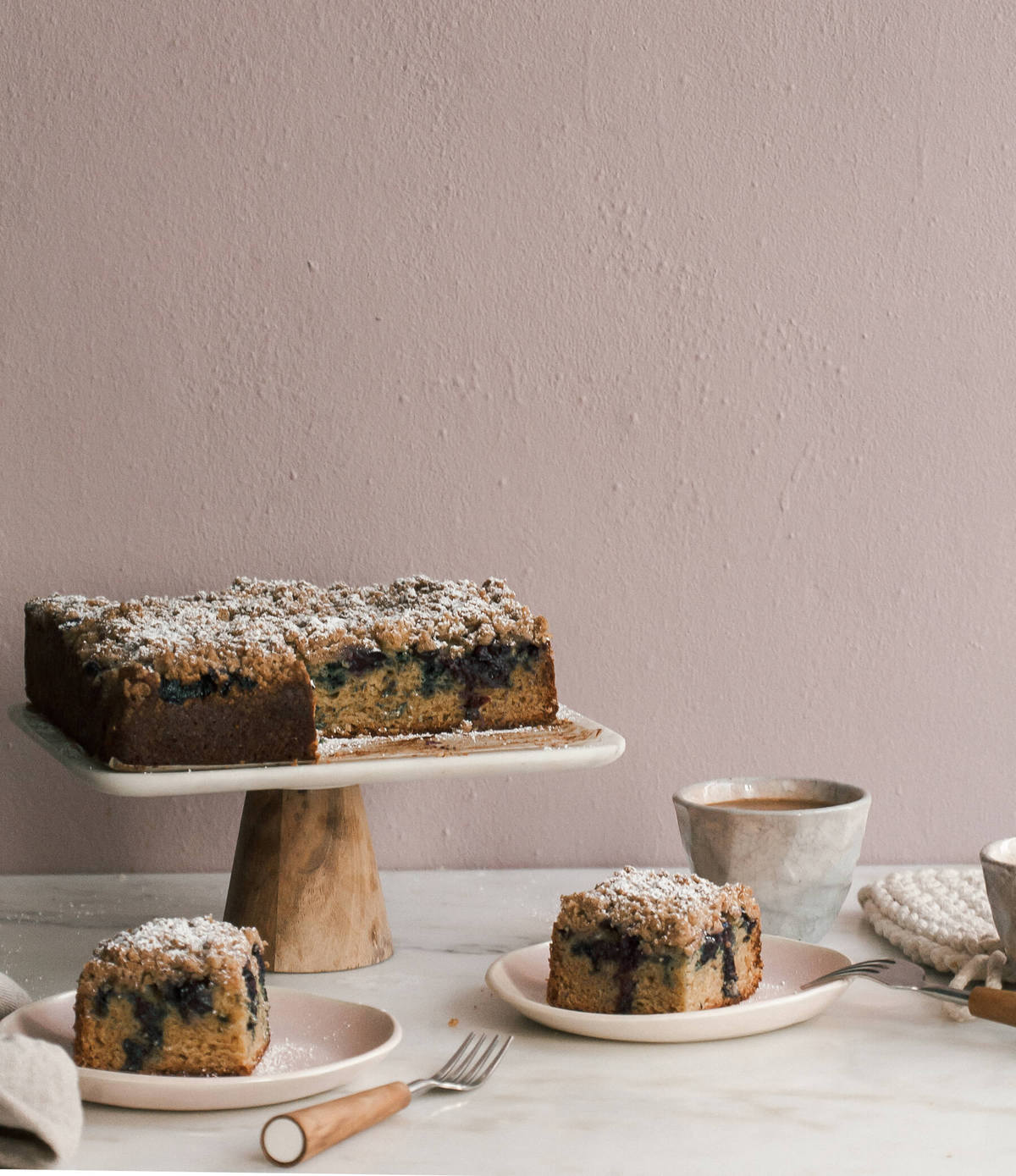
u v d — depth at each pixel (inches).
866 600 61.8
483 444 60.4
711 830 54.8
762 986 52.1
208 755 52.1
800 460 61.3
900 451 61.6
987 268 61.5
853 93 60.9
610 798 61.5
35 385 59.2
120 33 58.9
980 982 52.8
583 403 60.6
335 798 54.6
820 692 61.8
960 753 62.3
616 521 60.9
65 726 54.9
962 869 59.2
